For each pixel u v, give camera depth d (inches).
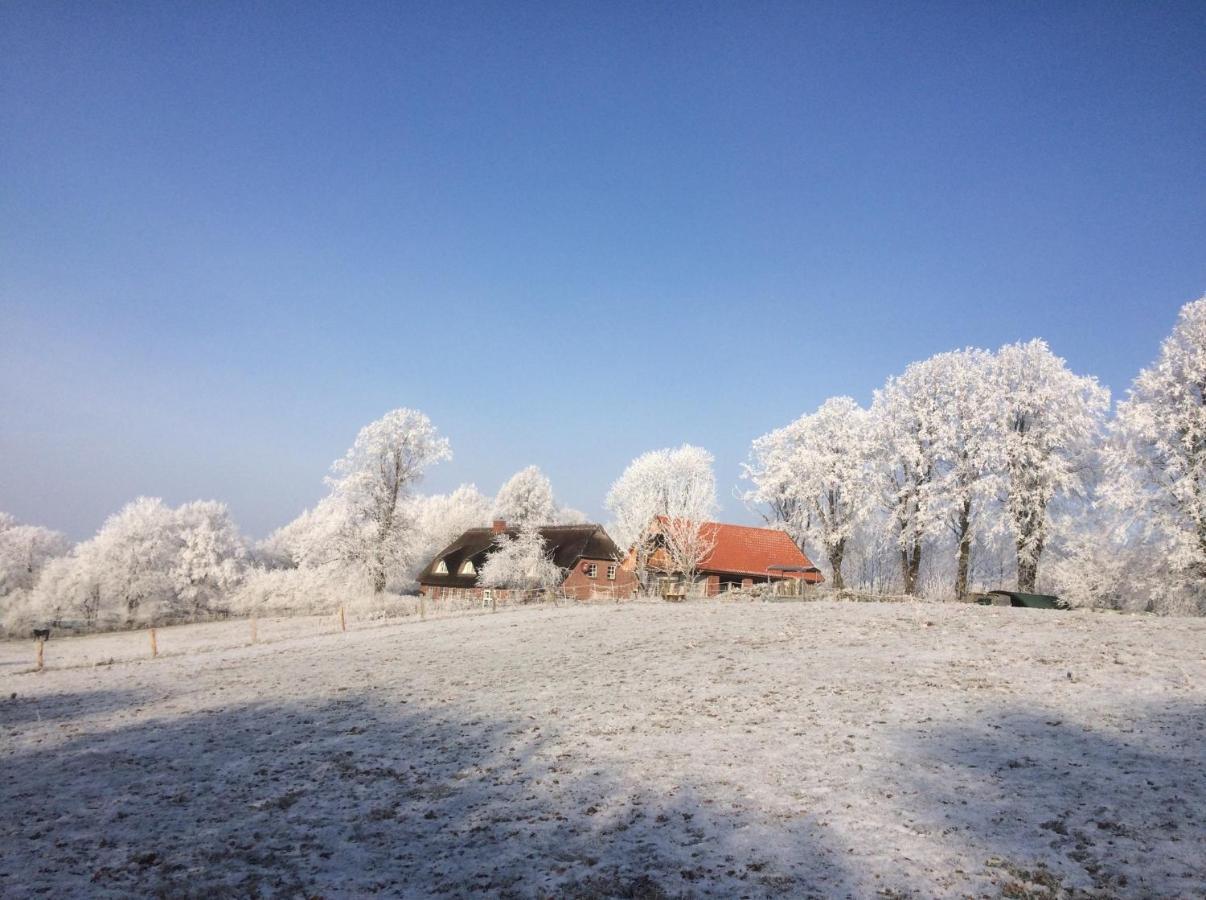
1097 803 386.0
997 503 1770.4
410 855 384.2
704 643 1040.2
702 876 335.0
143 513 3191.4
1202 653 729.0
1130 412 1486.2
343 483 2539.4
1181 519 1428.4
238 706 825.5
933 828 370.3
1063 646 819.4
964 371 1879.9
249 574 3312.0
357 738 641.6
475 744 592.7
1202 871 306.7
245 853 398.3
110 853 405.4
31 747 677.9
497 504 4261.8
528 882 341.7
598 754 538.6
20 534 3718.0
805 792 431.8
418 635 1411.2
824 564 2635.3
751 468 2632.9
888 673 746.2
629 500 2854.3
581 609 1716.3
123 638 2359.7
